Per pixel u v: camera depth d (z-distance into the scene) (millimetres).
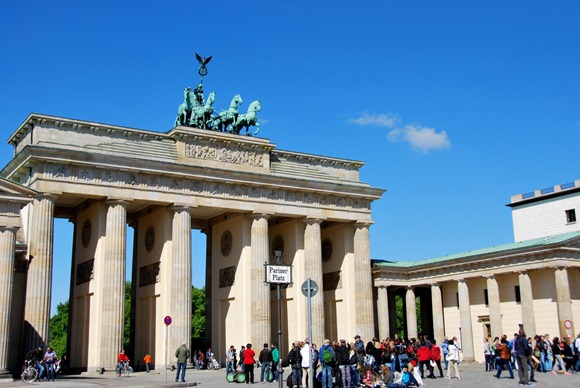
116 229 96750
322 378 54875
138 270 112562
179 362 69750
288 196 114812
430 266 121750
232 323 112688
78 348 101750
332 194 119562
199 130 107188
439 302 120250
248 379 70062
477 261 112625
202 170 104938
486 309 114125
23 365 78812
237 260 113062
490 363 82500
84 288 102000
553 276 103312
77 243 107250
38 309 87562
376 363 65938
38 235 90062
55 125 97438
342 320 122000
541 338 78125
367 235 123312
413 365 59844
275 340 120375
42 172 92250
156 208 108938
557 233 138125
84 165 95250
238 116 114125
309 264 115250
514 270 106438
